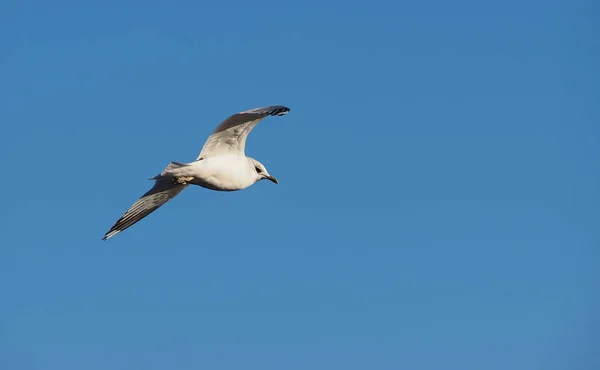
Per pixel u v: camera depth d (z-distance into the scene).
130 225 22.14
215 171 20.75
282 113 19.97
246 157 22.80
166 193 22.14
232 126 20.55
